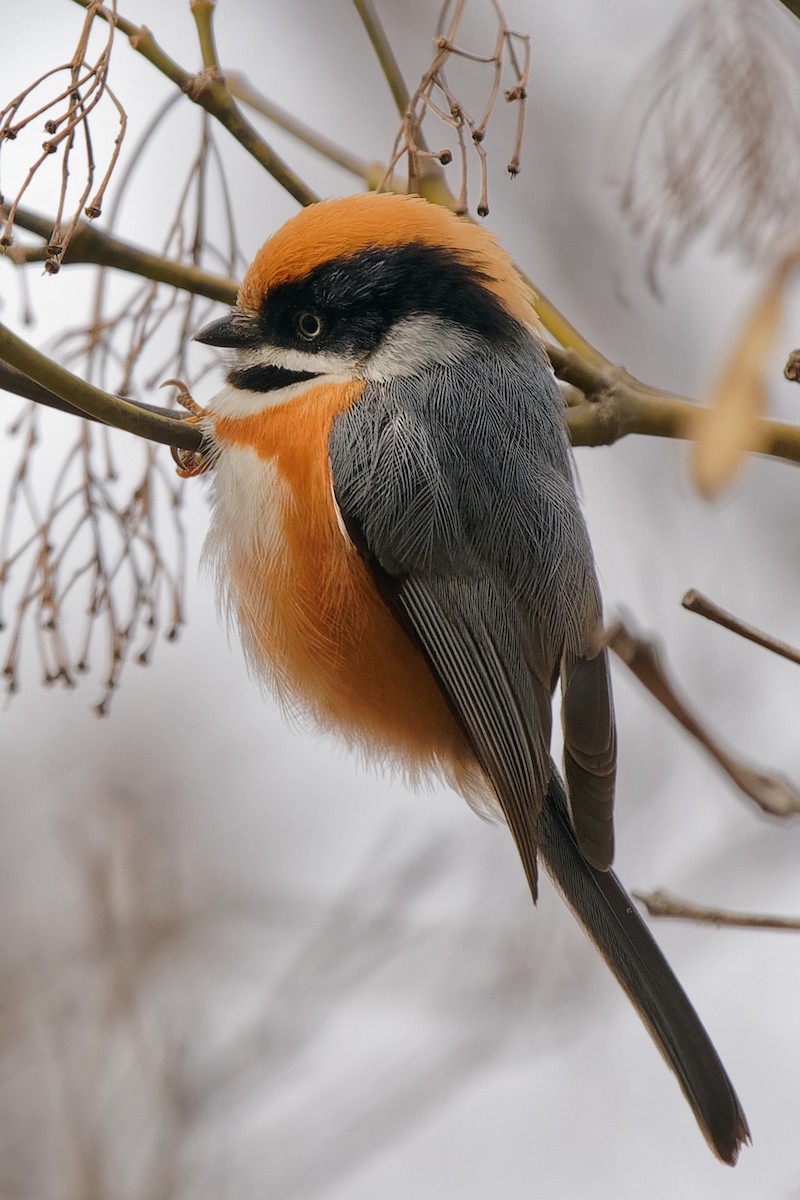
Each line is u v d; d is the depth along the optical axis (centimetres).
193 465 866
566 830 868
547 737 838
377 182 902
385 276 833
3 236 660
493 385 835
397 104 887
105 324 873
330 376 842
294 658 881
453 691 835
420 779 932
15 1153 1011
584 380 867
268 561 848
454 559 828
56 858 1141
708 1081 782
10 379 731
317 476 829
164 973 1103
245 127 839
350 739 923
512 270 867
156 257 833
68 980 1080
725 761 702
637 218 834
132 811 1174
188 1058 1050
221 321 847
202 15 827
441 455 827
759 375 499
